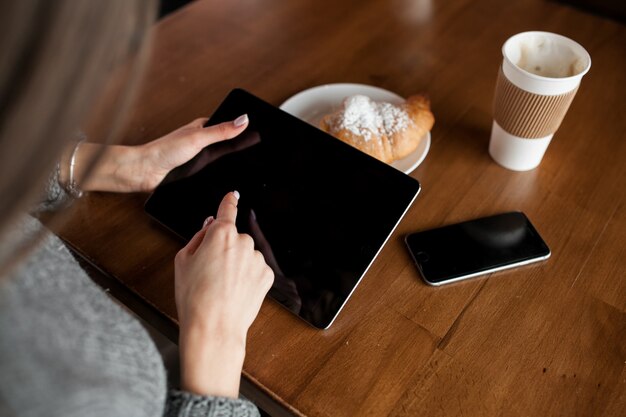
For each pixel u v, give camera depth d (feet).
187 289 1.81
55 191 2.05
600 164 2.42
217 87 2.80
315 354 1.83
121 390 1.25
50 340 1.17
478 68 2.89
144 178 2.29
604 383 1.74
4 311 1.13
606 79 2.80
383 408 1.70
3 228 0.95
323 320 1.90
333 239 2.05
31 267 1.25
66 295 1.29
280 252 2.04
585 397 1.71
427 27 3.16
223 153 2.29
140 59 1.10
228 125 2.29
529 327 1.88
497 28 3.13
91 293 1.38
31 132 0.91
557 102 2.09
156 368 1.44
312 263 2.01
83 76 0.94
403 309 1.95
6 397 1.09
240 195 2.18
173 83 2.82
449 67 2.91
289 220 2.11
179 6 6.37
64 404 1.12
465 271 2.02
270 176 2.22
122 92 1.13
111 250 2.13
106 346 1.29
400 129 2.34
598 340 1.85
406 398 1.72
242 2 3.37
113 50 1.00
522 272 2.04
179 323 1.79
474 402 1.71
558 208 2.25
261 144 2.30
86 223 2.21
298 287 1.97
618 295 1.97
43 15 0.86
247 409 1.65
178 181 2.27
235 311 1.77
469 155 2.47
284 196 2.17
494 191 2.33
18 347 1.11
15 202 0.94
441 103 2.72
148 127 2.60
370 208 2.10
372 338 1.87
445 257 2.06
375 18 3.23
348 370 1.79
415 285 2.02
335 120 2.39
